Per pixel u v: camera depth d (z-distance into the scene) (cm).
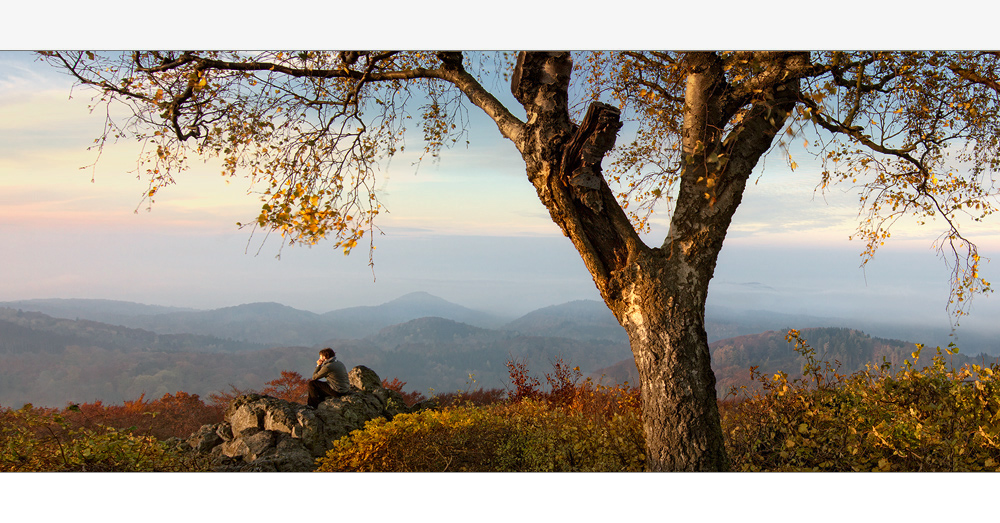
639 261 352
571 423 444
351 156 445
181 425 1090
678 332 340
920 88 443
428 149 549
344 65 470
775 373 430
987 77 422
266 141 480
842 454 378
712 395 343
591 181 355
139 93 445
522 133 380
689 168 356
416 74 461
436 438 431
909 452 364
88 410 1103
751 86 348
